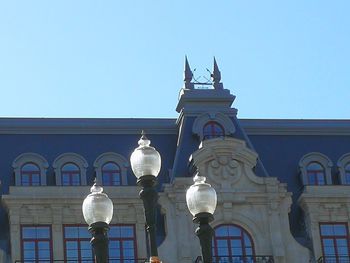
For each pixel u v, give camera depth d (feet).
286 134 234.17
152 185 115.96
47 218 209.36
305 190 218.38
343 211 218.18
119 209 211.61
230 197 213.46
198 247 210.18
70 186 211.61
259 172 220.02
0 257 205.36
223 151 215.51
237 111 228.22
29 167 216.74
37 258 206.18
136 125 229.25
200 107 227.40
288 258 212.23
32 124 224.12
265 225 213.46
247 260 209.77
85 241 208.95
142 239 210.38
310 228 215.72
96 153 222.69
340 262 213.66
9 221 208.44
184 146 222.48
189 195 115.85
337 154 230.89
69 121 226.38
